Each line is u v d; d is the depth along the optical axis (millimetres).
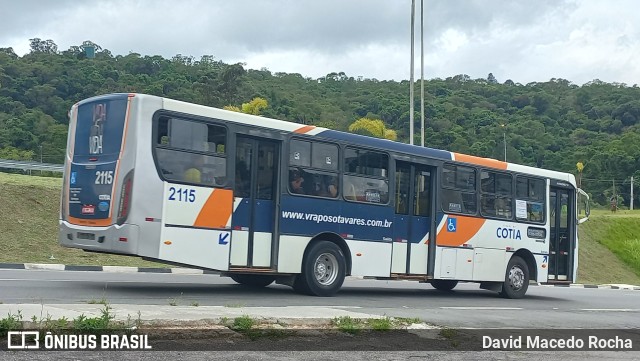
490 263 17766
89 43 86812
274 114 69875
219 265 13156
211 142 13203
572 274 19922
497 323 11742
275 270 13922
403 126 83250
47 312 8570
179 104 12844
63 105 65562
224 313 9391
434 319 11352
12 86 67750
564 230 19953
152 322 8266
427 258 16531
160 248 12445
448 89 110312
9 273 16922
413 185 16375
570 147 89500
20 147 51344
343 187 15039
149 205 12375
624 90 113375
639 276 39562
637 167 81375
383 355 8555
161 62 84688
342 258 14930
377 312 11438
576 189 20141
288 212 14141
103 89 70875
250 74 100938
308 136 14555
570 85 119938
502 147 79812
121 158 12461
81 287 13625
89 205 12820
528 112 104438
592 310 15883
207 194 13055
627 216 48125
